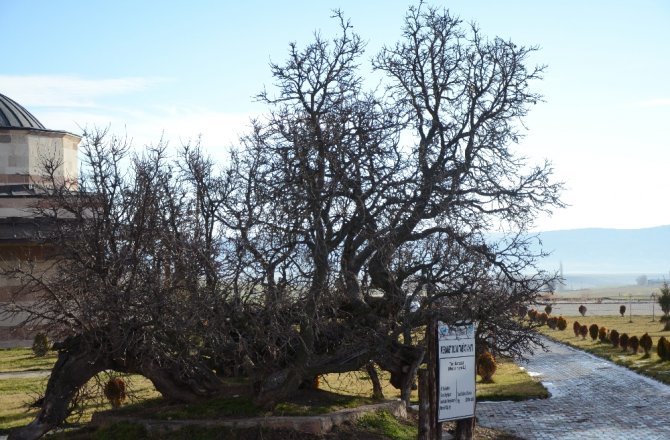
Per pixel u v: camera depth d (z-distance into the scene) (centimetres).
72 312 1800
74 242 1725
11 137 4225
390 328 1811
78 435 1741
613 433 2123
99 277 1670
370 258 1820
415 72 1955
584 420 2342
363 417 1758
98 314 1658
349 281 1773
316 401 1820
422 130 1927
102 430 1705
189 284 1650
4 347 3981
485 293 1742
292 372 1716
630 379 3275
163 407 1786
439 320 1555
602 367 3769
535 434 2112
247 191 1734
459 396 1565
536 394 2884
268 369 1738
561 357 4359
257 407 1722
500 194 1884
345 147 1702
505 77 1912
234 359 1786
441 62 1938
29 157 4259
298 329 1870
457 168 1823
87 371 1730
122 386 2166
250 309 1680
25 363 3506
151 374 1741
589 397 2858
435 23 1956
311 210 1645
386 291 1809
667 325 5800
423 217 1783
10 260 3778
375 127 1767
